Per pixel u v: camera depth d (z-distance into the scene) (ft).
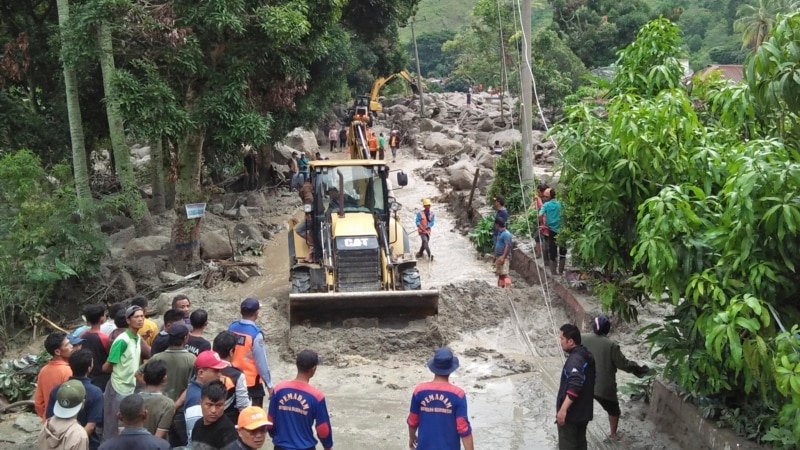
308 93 80.79
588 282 42.14
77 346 25.13
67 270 42.88
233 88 48.44
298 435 20.44
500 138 109.91
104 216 69.82
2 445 29.19
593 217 29.19
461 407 20.57
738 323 20.33
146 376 21.17
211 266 53.83
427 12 434.71
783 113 22.71
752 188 20.40
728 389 24.71
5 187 43.19
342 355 38.24
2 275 40.83
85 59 49.90
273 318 43.83
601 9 172.86
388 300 40.37
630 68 31.48
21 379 34.91
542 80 130.72
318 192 46.57
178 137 47.67
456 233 66.28
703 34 215.92
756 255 21.56
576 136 27.12
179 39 45.91
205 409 18.20
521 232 55.77
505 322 42.78
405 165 107.45
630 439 28.04
